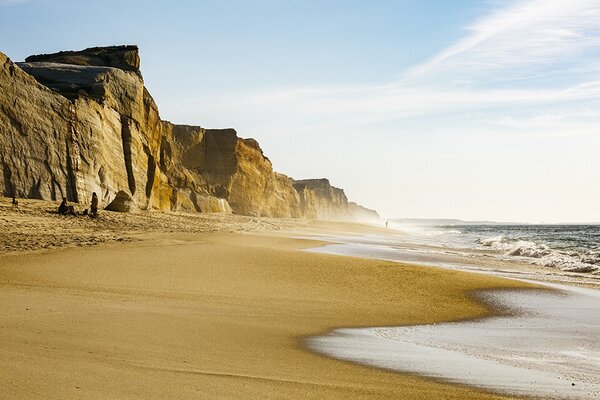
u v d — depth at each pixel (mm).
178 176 79125
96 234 28062
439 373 8547
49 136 41875
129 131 52625
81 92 48438
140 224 36906
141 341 9047
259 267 20359
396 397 7051
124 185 50938
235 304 13812
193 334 10016
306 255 24656
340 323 12531
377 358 9344
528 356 10086
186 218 52438
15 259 18203
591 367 9367
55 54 60031
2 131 39062
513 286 19766
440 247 46062
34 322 9781
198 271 18578
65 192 41938
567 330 12688
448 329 12602
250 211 104750
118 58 58250
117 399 5910
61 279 15320
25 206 34812
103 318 10695
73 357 7574
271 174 120500
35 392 5879
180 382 6844
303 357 9008
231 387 6848
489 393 7594
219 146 95438
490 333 12250
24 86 41031
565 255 35188
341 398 6812
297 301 14898
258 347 9461
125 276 16594
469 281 20250
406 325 12844
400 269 21953
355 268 21547
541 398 7484
